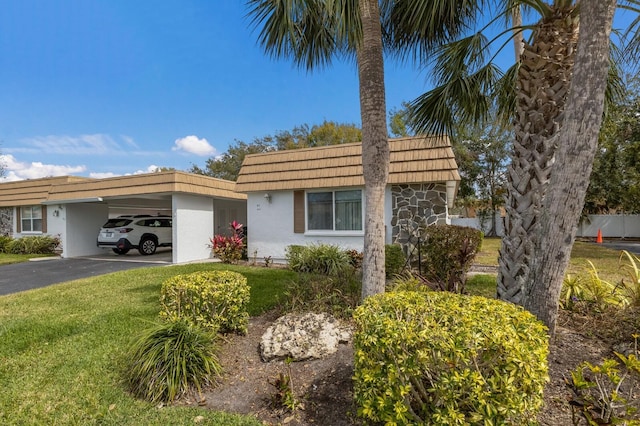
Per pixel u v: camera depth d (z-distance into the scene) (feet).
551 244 11.07
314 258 29.55
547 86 13.43
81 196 45.27
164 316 13.42
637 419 6.88
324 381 10.59
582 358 10.94
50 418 9.34
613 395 6.47
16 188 53.88
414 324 7.57
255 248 37.50
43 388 10.84
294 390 10.22
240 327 14.58
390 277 25.57
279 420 9.02
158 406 9.82
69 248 46.78
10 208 56.49
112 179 42.32
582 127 10.17
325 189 33.78
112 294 22.30
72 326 15.96
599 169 60.08
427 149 29.17
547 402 8.78
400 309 8.58
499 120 20.26
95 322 16.51
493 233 75.66
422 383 7.45
